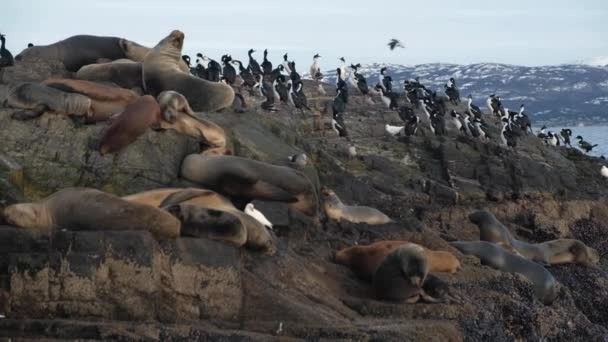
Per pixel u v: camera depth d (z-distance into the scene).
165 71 77.50
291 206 66.75
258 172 64.88
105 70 78.19
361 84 159.62
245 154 76.00
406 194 104.44
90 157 63.28
